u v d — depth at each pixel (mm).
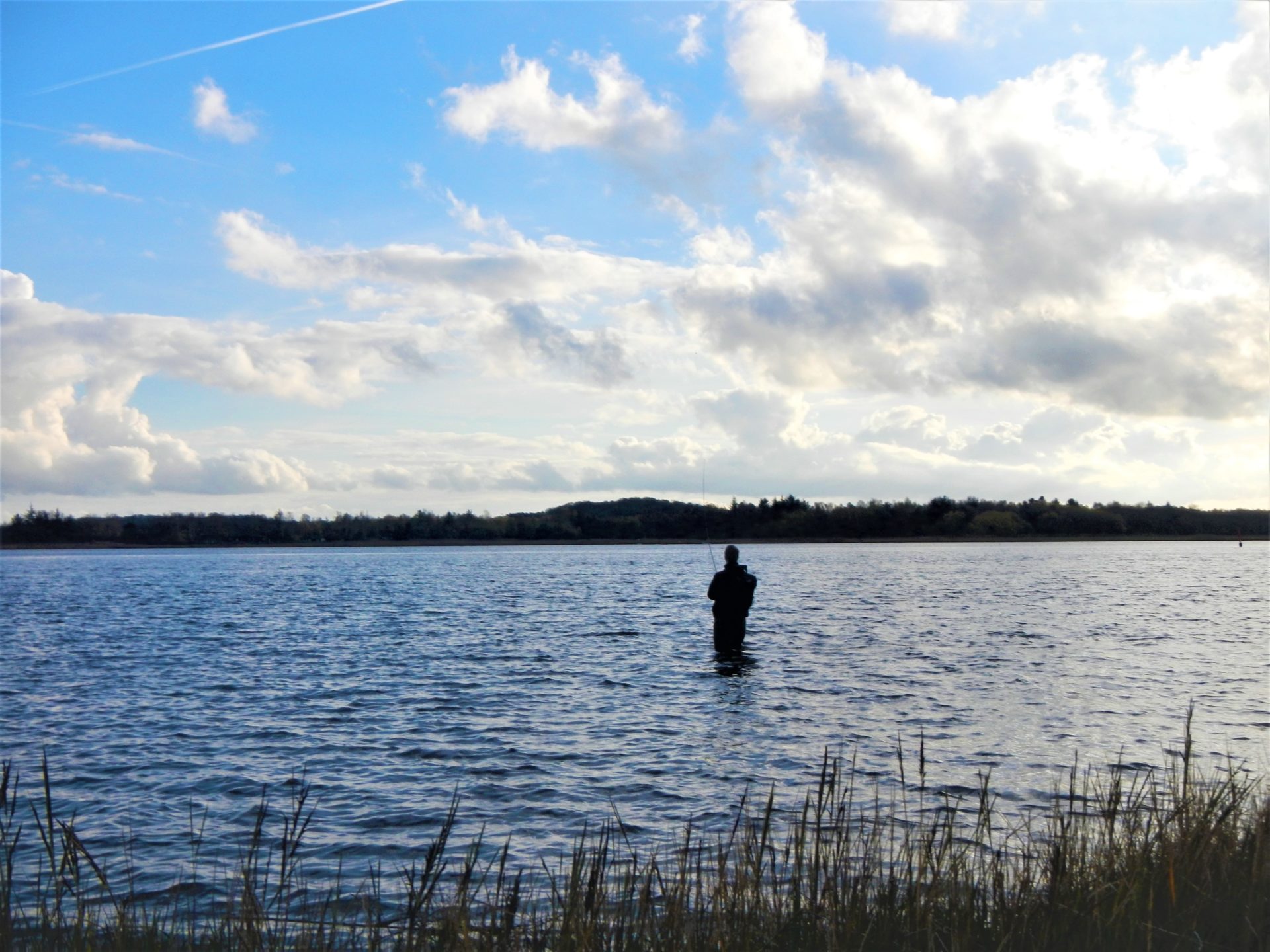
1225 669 22266
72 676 22781
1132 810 6770
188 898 7762
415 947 5203
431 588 66625
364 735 15289
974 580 72125
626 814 10750
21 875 8391
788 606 43906
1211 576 78562
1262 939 4988
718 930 5445
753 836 6609
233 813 10984
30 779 12641
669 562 127250
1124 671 21953
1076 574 83250
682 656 25484
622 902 5574
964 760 12977
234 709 17875
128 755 14062
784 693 18938
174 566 129875
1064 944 5094
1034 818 9812
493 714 17000
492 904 6414
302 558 172250
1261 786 8461
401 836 10070
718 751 13836
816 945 5301
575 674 21938
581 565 116125
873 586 62250
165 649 28641
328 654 26641
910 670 22266
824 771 6219
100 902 6875
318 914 6957
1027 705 17391
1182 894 5457
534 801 11375
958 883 5891
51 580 85938
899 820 9398
